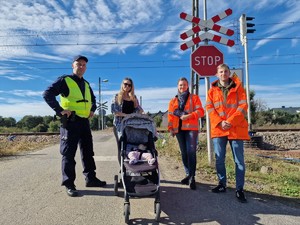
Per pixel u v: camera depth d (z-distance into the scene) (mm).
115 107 3469
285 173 4457
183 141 3652
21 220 2611
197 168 4312
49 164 4844
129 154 2861
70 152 3260
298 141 11586
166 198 3162
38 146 7750
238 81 3252
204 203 3031
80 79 3420
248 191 3432
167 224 2568
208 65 4281
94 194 3270
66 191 3305
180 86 3605
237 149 3148
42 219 2631
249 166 4926
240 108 3131
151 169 2670
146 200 3096
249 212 2838
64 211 2803
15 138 11242
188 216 2729
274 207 2973
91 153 3531
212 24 4375
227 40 4324
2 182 3721
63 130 3283
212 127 3297
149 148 3057
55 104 3150
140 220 2631
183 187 3527
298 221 2668
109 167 4633
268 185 3725
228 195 3270
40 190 3398
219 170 3334
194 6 8453
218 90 3260
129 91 3496
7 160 5285
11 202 3021
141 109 3547
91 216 2699
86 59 3410
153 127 3090
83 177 3979
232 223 2605
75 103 3295
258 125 18766
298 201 3178
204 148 5832
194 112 3498
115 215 2727
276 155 7125
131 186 2609
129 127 3076
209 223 2598
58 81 3238
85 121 3420
